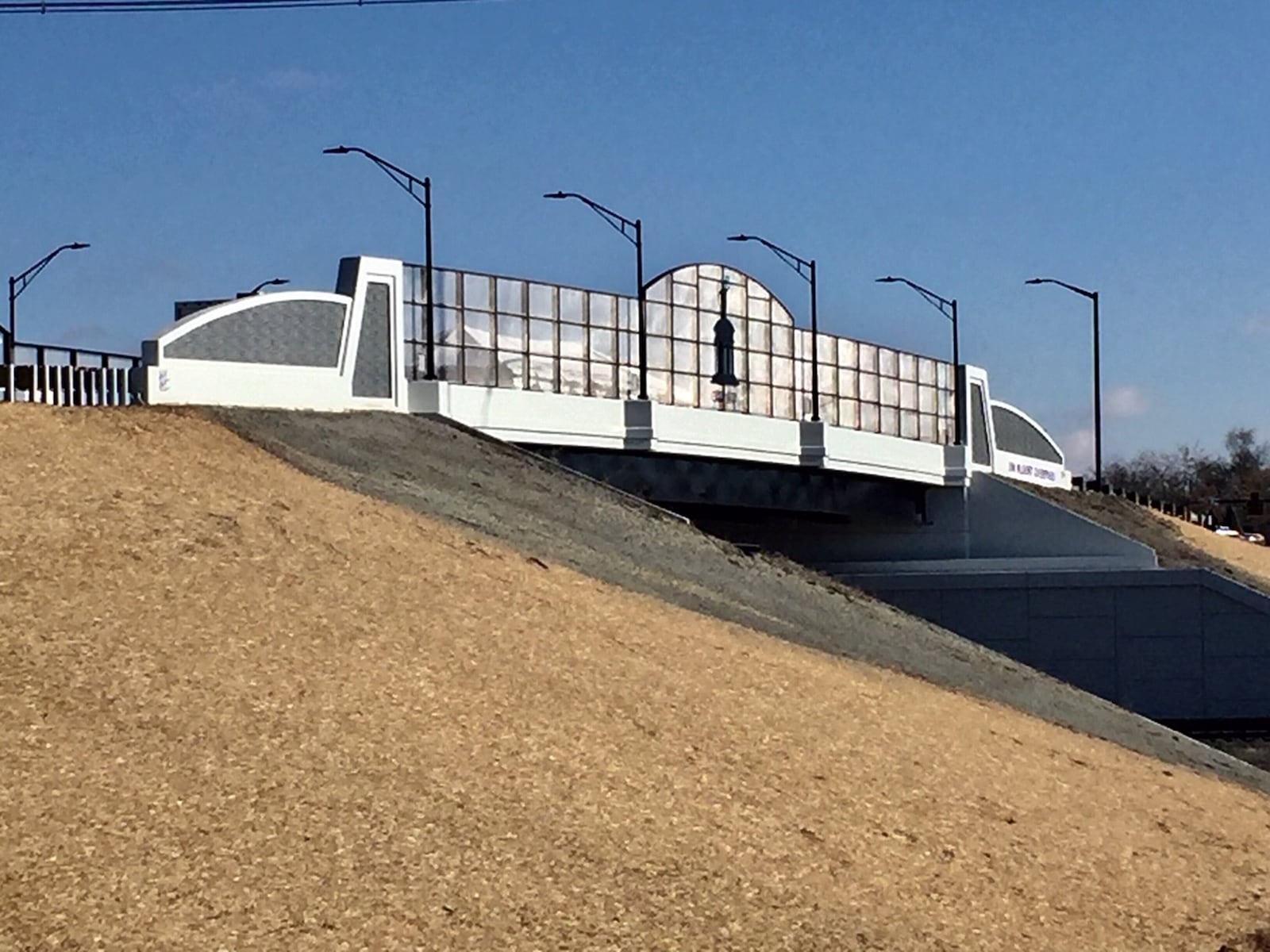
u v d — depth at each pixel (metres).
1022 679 36.81
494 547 30.09
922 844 20.44
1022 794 24.08
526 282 55.69
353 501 30.41
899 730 25.44
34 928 13.11
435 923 14.56
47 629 19.48
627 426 55.06
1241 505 156.25
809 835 19.39
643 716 22.08
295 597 22.83
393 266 47.62
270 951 13.48
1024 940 17.92
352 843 15.78
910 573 66.00
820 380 72.00
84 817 15.10
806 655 29.78
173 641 20.00
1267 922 20.62
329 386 44.81
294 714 18.55
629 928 15.40
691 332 64.12
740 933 15.89
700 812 19.02
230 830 15.47
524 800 17.84
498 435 50.16
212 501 26.83
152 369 39.31
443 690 20.64
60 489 25.53
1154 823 24.88
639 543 38.12
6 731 16.58
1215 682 56.59
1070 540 73.56
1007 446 87.62
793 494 66.94
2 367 35.69
